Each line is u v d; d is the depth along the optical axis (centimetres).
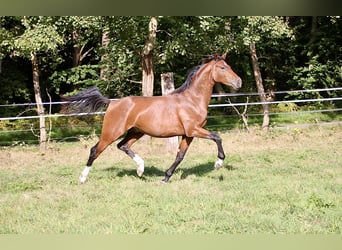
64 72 1678
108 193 768
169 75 1148
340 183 825
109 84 1620
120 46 1356
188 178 872
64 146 1366
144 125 820
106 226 605
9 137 1560
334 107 1953
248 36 1314
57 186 832
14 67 1741
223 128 1697
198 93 830
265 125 1570
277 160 1064
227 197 730
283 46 1945
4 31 1220
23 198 748
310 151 1181
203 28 1198
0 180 909
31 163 1104
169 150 1182
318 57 1986
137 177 883
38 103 1354
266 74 2116
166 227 597
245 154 1149
